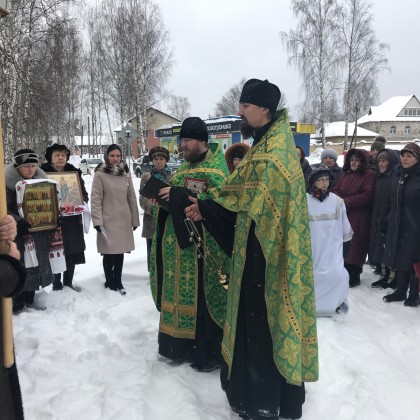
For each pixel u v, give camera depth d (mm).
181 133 3311
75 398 2846
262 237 2336
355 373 3227
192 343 3305
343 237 4582
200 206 2645
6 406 1655
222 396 2934
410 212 4758
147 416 2637
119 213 5016
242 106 2588
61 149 4926
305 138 19938
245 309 2453
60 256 4617
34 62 14039
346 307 4578
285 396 2504
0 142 1715
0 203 1719
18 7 11672
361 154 5641
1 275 1600
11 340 1712
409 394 2969
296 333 2355
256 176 2412
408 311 4711
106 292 5047
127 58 28844
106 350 3598
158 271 3506
